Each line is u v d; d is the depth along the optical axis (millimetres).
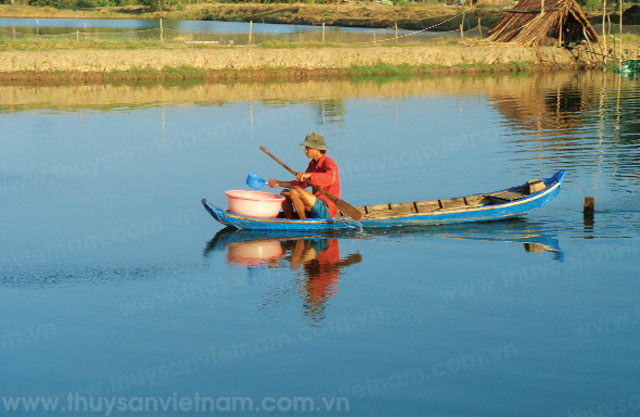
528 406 5172
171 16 89562
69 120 20953
